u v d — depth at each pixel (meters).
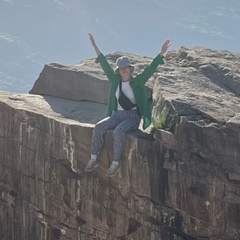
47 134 15.56
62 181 15.29
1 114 16.83
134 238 13.95
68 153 15.00
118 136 13.71
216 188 12.70
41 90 17.89
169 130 13.34
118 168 13.81
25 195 16.31
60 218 15.48
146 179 13.57
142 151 13.57
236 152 12.49
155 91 15.12
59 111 16.31
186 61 16.91
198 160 12.86
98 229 14.63
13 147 16.52
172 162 13.20
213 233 12.81
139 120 14.09
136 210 13.84
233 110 13.49
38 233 16.08
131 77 13.95
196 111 13.27
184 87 14.79
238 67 16.12
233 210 12.59
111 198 14.27
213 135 12.67
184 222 13.16
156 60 13.88
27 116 16.06
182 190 13.09
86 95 16.97
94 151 14.12
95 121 15.67
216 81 15.58
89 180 14.66
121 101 14.00
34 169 15.96
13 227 16.73
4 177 16.84
